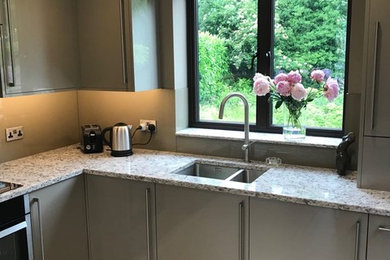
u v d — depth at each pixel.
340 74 2.83
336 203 2.17
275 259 2.40
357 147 2.66
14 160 3.07
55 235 2.72
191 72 3.32
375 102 2.24
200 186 2.50
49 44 2.93
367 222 2.13
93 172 2.83
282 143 2.87
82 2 3.08
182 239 2.65
